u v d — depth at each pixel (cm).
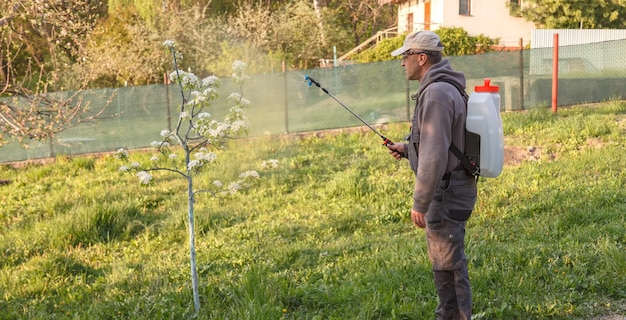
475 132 386
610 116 1330
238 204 1047
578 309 471
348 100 1563
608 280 517
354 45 4103
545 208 826
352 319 477
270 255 743
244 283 566
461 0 2781
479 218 812
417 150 398
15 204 1209
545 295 502
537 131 1299
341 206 980
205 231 930
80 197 1176
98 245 903
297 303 542
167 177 1302
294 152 1389
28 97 1362
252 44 2886
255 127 1541
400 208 914
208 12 3684
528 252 603
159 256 810
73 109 1388
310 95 1560
